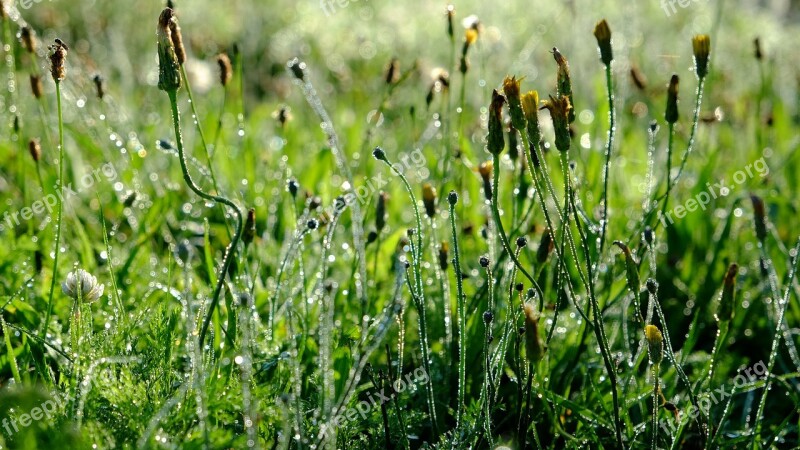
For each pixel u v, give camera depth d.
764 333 1.13
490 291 0.97
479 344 1.05
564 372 1.04
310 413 1.00
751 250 1.20
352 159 1.44
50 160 1.23
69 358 1.00
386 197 1.08
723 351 1.10
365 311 1.05
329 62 2.27
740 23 2.74
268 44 2.48
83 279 1.00
